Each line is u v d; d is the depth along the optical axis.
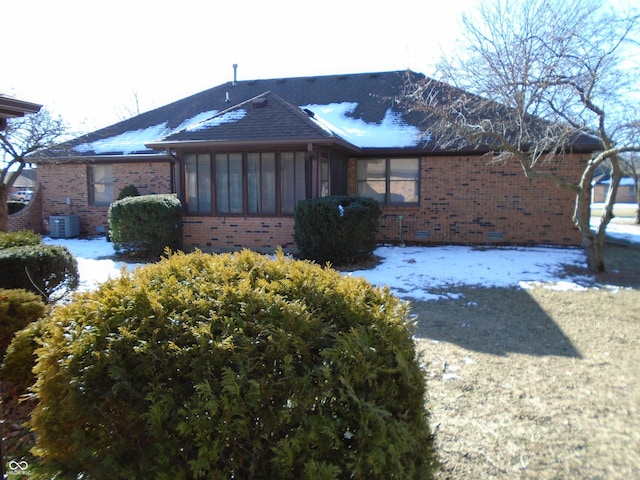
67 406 2.08
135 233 10.98
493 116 11.86
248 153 11.40
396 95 15.01
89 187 15.96
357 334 2.18
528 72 8.67
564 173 12.65
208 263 2.83
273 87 17.64
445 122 10.34
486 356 4.91
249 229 11.49
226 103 17.22
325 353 2.07
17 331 3.99
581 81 8.55
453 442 3.26
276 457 1.92
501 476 2.89
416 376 2.28
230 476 1.99
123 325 2.18
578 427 3.48
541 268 9.73
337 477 1.95
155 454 2.01
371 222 10.38
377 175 13.89
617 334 5.68
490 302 7.20
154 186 15.28
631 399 3.93
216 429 1.94
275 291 2.48
